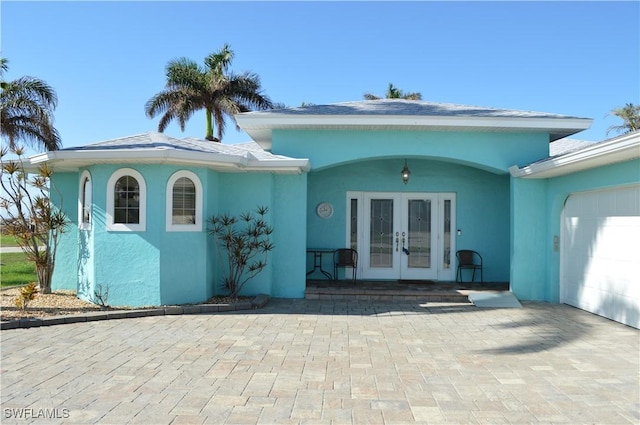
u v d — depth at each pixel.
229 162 9.44
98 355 6.20
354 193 13.25
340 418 4.30
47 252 10.47
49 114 19.64
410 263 13.22
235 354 6.30
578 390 5.04
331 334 7.47
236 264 10.54
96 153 8.72
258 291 10.77
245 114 10.66
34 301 9.53
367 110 11.70
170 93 25.77
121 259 9.23
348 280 12.93
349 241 13.20
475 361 6.09
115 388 5.00
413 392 4.96
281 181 11.05
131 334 7.35
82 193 10.02
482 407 4.57
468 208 13.08
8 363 5.83
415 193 13.22
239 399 4.72
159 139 10.00
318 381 5.27
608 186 8.35
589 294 9.46
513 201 10.91
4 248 26.14
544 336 7.44
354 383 5.22
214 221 9.99
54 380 5.23
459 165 13.12
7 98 19.00
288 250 11.02
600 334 7.59
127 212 9.28
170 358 6.09
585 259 9.63
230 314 8.98
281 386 5.11
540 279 10.82
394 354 6.38
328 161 11.09
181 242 9.45
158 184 9.22
